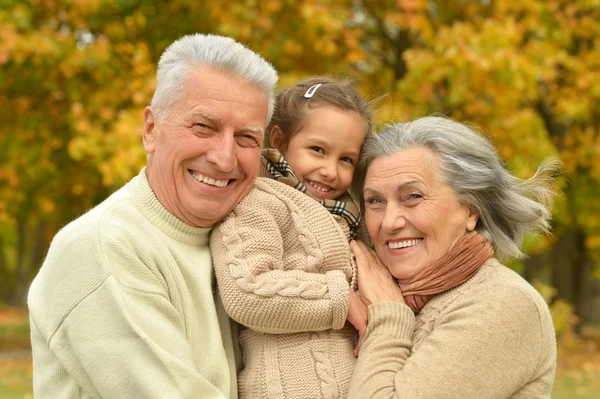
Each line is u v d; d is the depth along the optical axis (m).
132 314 2.26
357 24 9.91
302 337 2.53
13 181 9.80
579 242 14.62
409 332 2.57
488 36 8.41
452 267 2.64
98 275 2.30
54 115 9.79
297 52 9.03
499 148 8.59
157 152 2.47
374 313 2.58
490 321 2.46
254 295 2.39
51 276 2.39
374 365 2.46
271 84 2.50
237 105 2.41
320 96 2.98
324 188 2.97
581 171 11.70
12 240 26.67
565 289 14.98
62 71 9.10
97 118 8.83
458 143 2.71
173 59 2.46
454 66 8.28
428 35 8.80
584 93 10.40
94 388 2.30
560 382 10.29
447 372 2.39
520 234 2.88
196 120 2.39
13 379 9.98
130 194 2.53
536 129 8.96
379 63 10.33
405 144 2.72
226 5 8.92
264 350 2.52
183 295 2.43
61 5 9.16
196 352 2.43
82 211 10.63
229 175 2.45
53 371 2.41
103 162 7.98
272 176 2.89
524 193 2.93
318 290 2.47
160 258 2.41
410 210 2.67
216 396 2.29
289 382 2.46
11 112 9.95
